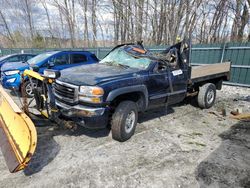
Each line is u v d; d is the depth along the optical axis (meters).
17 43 34.06
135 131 4.45
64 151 3.60
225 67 6.64
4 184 2.76
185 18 17.61
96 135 4.22
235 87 9.53
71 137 4.12
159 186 2.78
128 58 4.89
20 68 6.81
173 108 6.19
